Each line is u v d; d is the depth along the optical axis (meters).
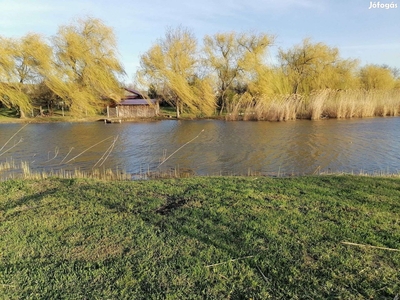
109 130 25.36
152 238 4.07
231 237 4.05
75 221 4.71
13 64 33.00
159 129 25.52
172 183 7.07
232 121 31.19
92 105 38.00
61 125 30.59
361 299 2.87
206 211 4.96
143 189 6.46
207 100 37.31
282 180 7.21
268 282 3.13
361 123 25.20
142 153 14.75
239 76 40.12
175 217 4.77
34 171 11.33
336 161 12.12
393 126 22.81
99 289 3.05
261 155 13.55
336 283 3.09
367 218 4.59
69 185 7.05
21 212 5.17
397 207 5.07
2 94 33.66
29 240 4.11
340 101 29.78
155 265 3.43
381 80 44.84
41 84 38.31
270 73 37.56
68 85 35.53
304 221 4.50
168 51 38.22
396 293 2.93
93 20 37.06
